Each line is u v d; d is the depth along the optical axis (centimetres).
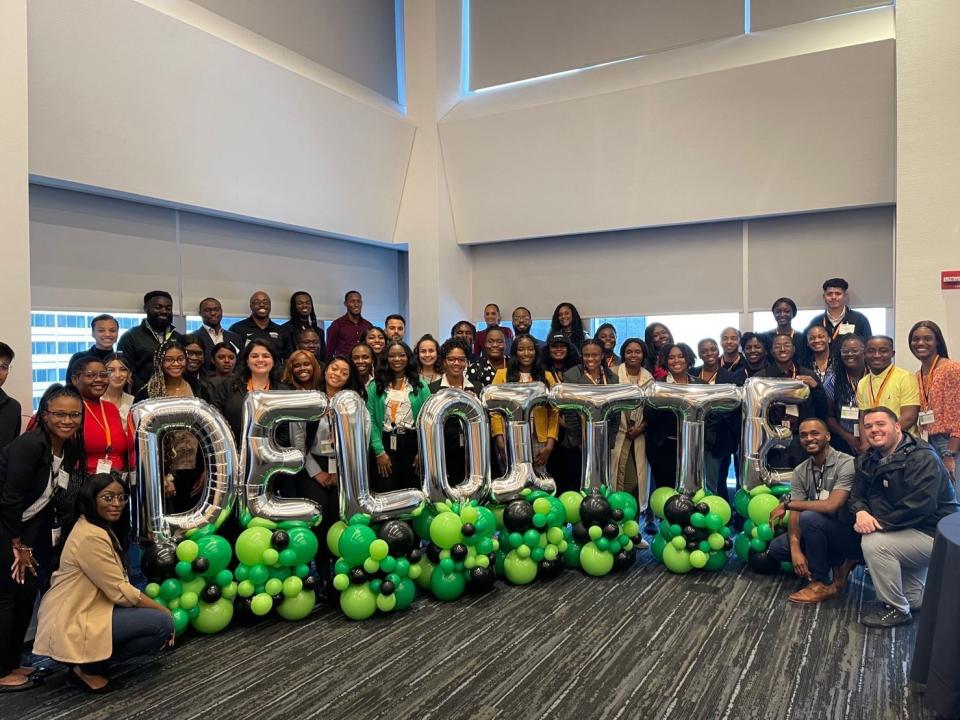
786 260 655
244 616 356
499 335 529
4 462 292
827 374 491
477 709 270
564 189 705
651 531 512
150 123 491
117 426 359
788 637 330
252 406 367
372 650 325
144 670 309
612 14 658
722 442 506
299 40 622
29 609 306
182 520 349
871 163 570
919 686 281
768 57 577
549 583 416
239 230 630
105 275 521
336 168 663
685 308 708
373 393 446
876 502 351
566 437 491
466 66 761
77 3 427
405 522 391
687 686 285
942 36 492
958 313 491
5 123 356
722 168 628
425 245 762
